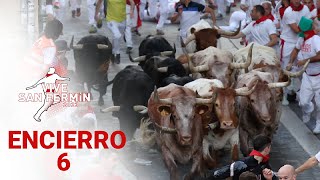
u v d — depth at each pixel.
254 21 19.31
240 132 14.55
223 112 13.34
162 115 12.97
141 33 26.66
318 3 18.56
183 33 22.75
